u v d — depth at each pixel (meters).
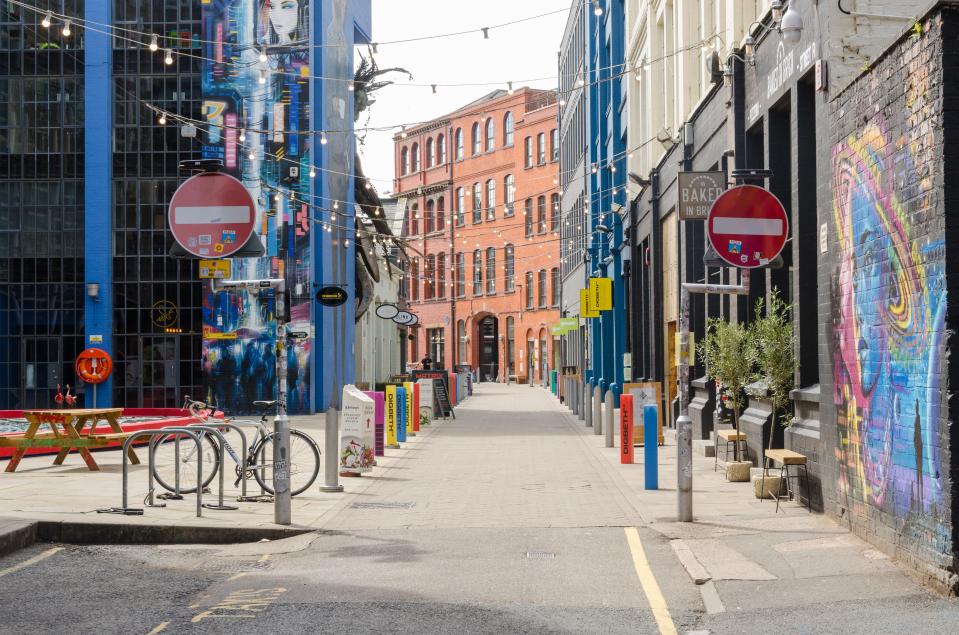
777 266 10.76
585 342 44.53
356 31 38.97
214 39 33.38
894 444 8.21
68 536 10.13
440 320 86.62
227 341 32.69
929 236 7.43
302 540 10.05
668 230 25.12
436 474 15.52
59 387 32.03
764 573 8.05
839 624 6.50
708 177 14.70
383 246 45.72
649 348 29.45
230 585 8.03
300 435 13.39
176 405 33.31
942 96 7.21
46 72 33.81
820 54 11.41
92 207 33.53
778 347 12.35
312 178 32.53
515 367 78.50
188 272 33.41
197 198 10.73
